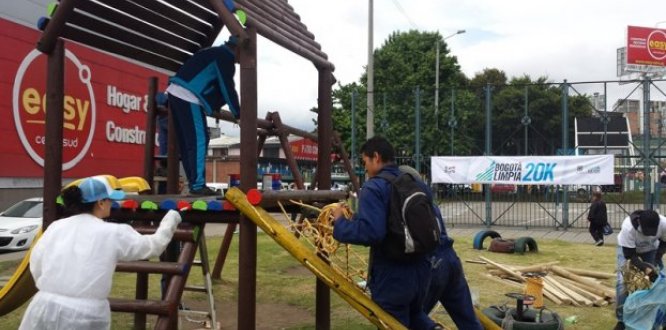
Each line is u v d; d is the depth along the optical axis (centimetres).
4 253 1386
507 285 956
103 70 2158
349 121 3494
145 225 546
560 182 1973
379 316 422
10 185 1778
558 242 1641
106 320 342
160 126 780
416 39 4138
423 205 405
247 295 470
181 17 616
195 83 536
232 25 468
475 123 2469
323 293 623
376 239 398
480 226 2148
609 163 1923
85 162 2059
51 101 512
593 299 841
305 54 605
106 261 341
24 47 1817
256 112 479
